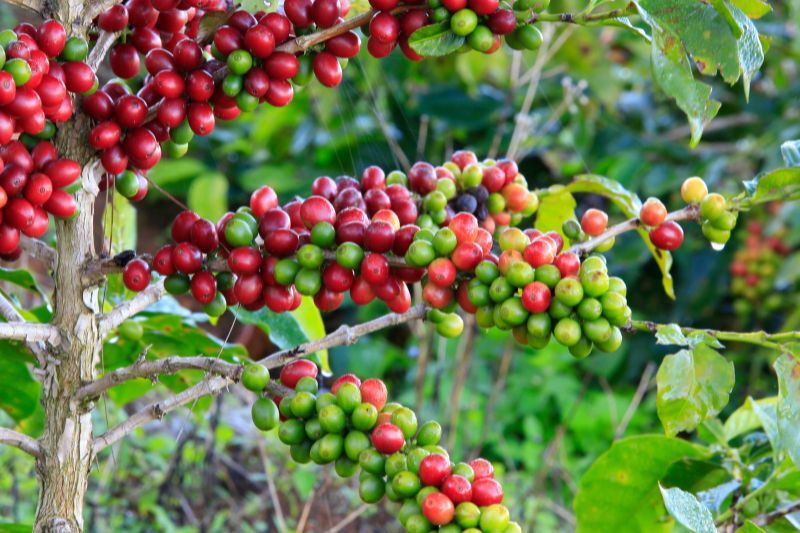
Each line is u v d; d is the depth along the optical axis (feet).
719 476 4.06
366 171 3.66
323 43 3.48
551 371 9.74
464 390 9.25
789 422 3.48
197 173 10.63
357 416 3.31
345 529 6.86
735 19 3.34
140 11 3.51
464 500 3.21
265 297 3.46
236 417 7.52
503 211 3.79
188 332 4.28
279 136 10.66
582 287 3.31
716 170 9.58
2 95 3.19
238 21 3.44
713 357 3.50
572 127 9.71
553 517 7.39
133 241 4.31
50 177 3.35
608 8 4.89
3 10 11.52
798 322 9.32
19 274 4.05
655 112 11.35
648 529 4.11
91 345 3.52
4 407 4.23
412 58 3.50
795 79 10.53
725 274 10.00
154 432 7.48
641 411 9.57
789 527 3.92
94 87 3.38
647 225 3.67
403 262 3.43
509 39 3.45
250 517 6.89
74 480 3.51
